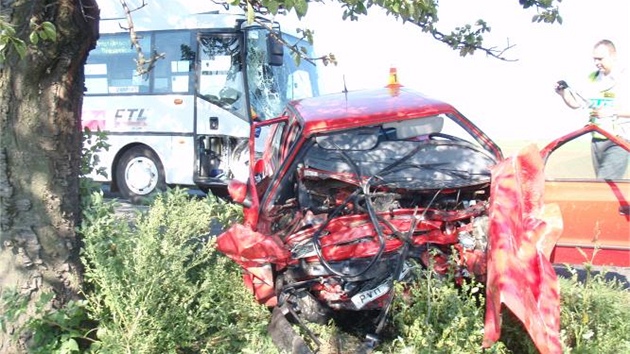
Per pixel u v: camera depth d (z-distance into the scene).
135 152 11.80
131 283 4.13
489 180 5.08
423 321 4.06
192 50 11.09
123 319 4.04
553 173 5.78
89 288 4.52
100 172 5.89
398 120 5.43
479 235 4.77
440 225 4.87
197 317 4.57
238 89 10.67
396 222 4.86
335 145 5.52
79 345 4.32
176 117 11.28
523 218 4.18
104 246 4.31
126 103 11.71
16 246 4.21
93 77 11.95
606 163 5.68
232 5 3.12
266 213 5.23
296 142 5.34
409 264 4.77
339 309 4.86
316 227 4.91
